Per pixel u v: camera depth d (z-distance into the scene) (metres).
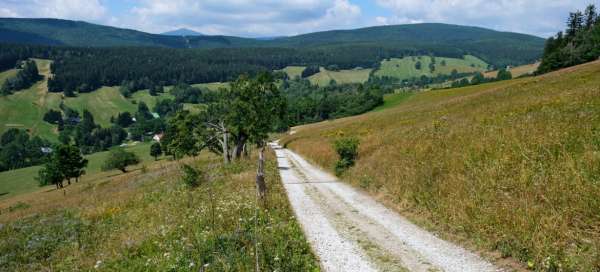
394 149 21.34
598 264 7.25
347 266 8.88
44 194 69.62
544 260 7.86
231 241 9.91
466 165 14.02
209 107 43.56
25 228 20.61
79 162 85.69
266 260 8.74
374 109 128.00
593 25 107.06
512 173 11.83
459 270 8.30
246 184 20.34
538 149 12.54
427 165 15.73
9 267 12.55
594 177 9.79
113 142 197.00
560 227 8.50
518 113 20.89
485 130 17.31
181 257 9.14
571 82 31.58
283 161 37.09
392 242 10.34
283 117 44.72
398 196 14.91
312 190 19.14
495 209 10.27
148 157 133.75
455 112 37.50
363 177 19.78
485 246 9.31
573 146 11.93
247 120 41.31
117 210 20.39
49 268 11.53
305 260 9.13
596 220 8.41
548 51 118.31
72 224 17.84
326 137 51.28
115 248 11.38
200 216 13.12
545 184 10.26
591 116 14.16
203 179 23.80
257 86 42.22
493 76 185.62
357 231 11.49
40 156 164.88
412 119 42.59
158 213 16.33
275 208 14.49
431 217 12.08
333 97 180.25
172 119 45.44
